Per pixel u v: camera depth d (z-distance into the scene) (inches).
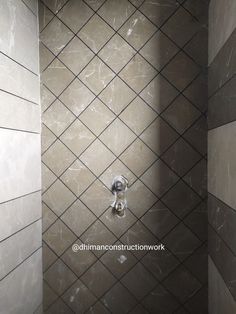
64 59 71.3
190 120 69.7
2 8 54.3
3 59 54.5
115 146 71.1
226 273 53.7
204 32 68.6
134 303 71.9
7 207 55.6
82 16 70.6
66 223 72.7
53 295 73.3
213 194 63.9
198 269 70.6
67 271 72.9
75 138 71.9
